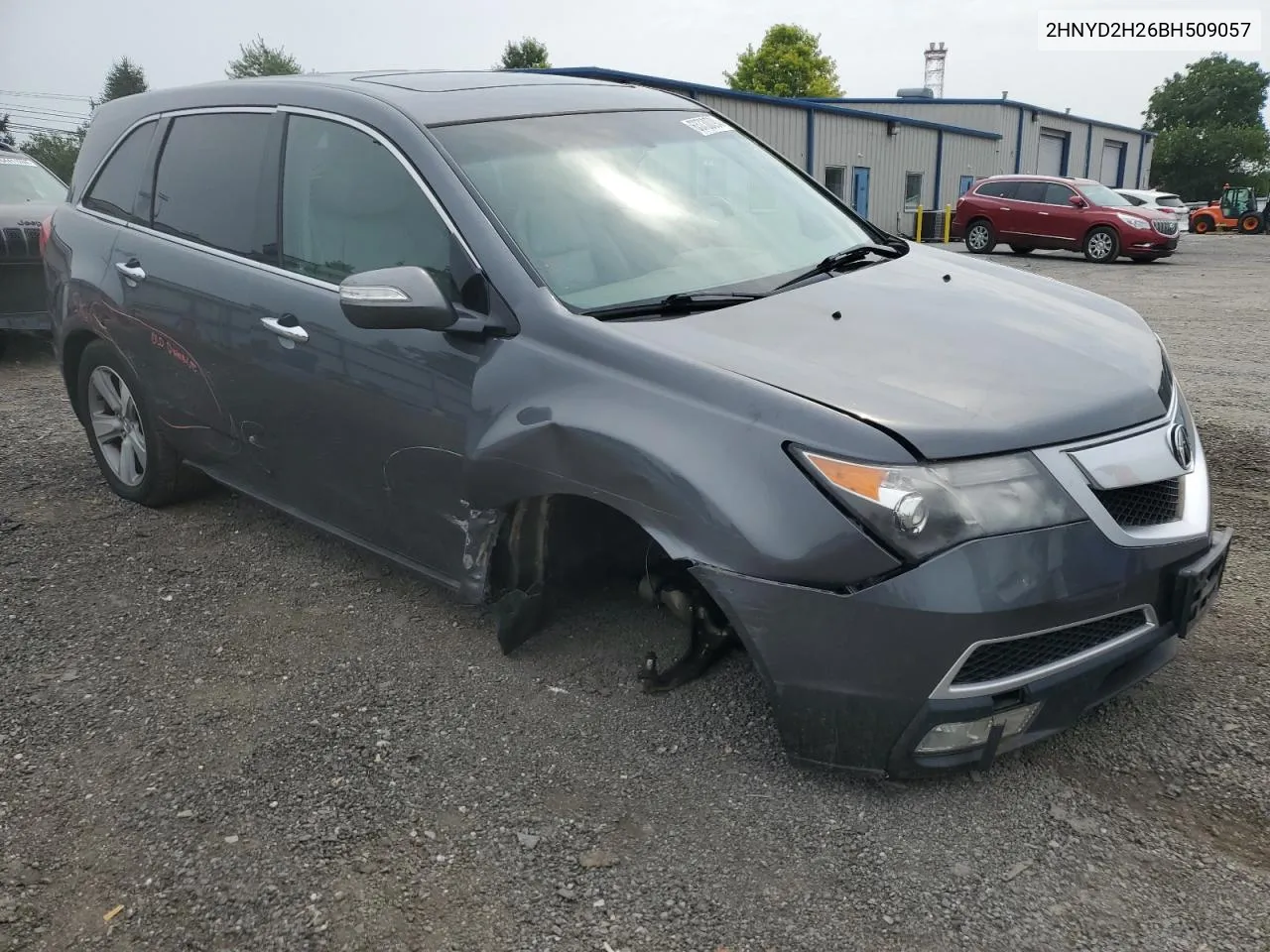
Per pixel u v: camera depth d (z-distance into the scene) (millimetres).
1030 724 2410
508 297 2914
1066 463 2365
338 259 3381
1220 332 9641
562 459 2719
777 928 2182
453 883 2346
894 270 3428
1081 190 20906
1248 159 84625
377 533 3449
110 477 4781
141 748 2896
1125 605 2416
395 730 2938
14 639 3518
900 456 2271
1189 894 2240
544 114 3539
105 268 4289
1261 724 2824
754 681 3090
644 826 2506
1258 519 4367
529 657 3289
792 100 27938
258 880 2375
